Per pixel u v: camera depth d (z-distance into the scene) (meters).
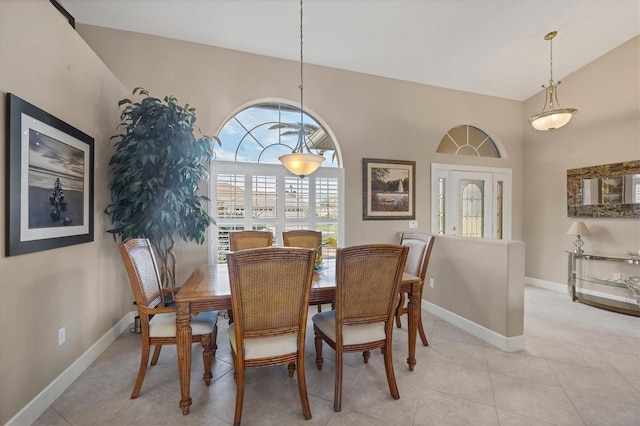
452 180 4.43
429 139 4.27
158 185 2.55
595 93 3.90
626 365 2.22
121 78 3.06
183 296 1.74
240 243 2.98
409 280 2.11
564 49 3.65
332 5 2.77
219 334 2.84
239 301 1.53
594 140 3.92
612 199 3.74
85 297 2.21
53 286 1.85
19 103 1.55
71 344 2.02
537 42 3.49
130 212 2.51
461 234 4.48
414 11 2.90
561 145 4.30
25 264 1.62
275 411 1.72
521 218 4.82
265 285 1.55
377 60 3.67
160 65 3.18
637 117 3.53
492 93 4.55
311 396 1.86
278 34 3.17
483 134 4.75
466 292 2.87
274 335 1.63
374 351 2.49
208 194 3.36
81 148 2.15
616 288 3.74
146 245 2.13
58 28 1.91
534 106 4.63
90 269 2.30
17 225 1.54
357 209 3.90
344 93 3.85
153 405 1.77
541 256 4.57
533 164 4.68
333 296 1.97
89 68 2.30
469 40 3.37
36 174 1.68
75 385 1.98
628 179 3.60
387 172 4.03
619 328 2.93
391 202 4.05
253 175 3.57
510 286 2.45
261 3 2.73
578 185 4.09
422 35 3.25
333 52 3.50
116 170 2.63
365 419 1.65
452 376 2.08
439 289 3.25
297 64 3.64
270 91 3.54
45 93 1.79
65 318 1.96
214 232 3.42
